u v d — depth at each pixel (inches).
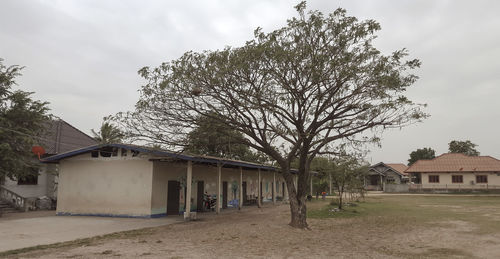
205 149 610.5
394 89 476.7
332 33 475.8
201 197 885.2
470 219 665.6
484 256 347.3
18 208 838.5
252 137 553.6
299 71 486.9
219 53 509.7
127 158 716.0
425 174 1879.9
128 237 457.4
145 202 690.2
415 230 530.3
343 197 1497.3
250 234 482.9
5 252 354.9
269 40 474.6
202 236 465.4
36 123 775.1
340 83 480.7
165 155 673.6
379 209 909.2
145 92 549.6
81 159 756.0
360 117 499.5
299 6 474.9
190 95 538.9
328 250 377.1
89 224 592.1
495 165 1754.4
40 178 988.6
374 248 390.6
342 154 540.7
